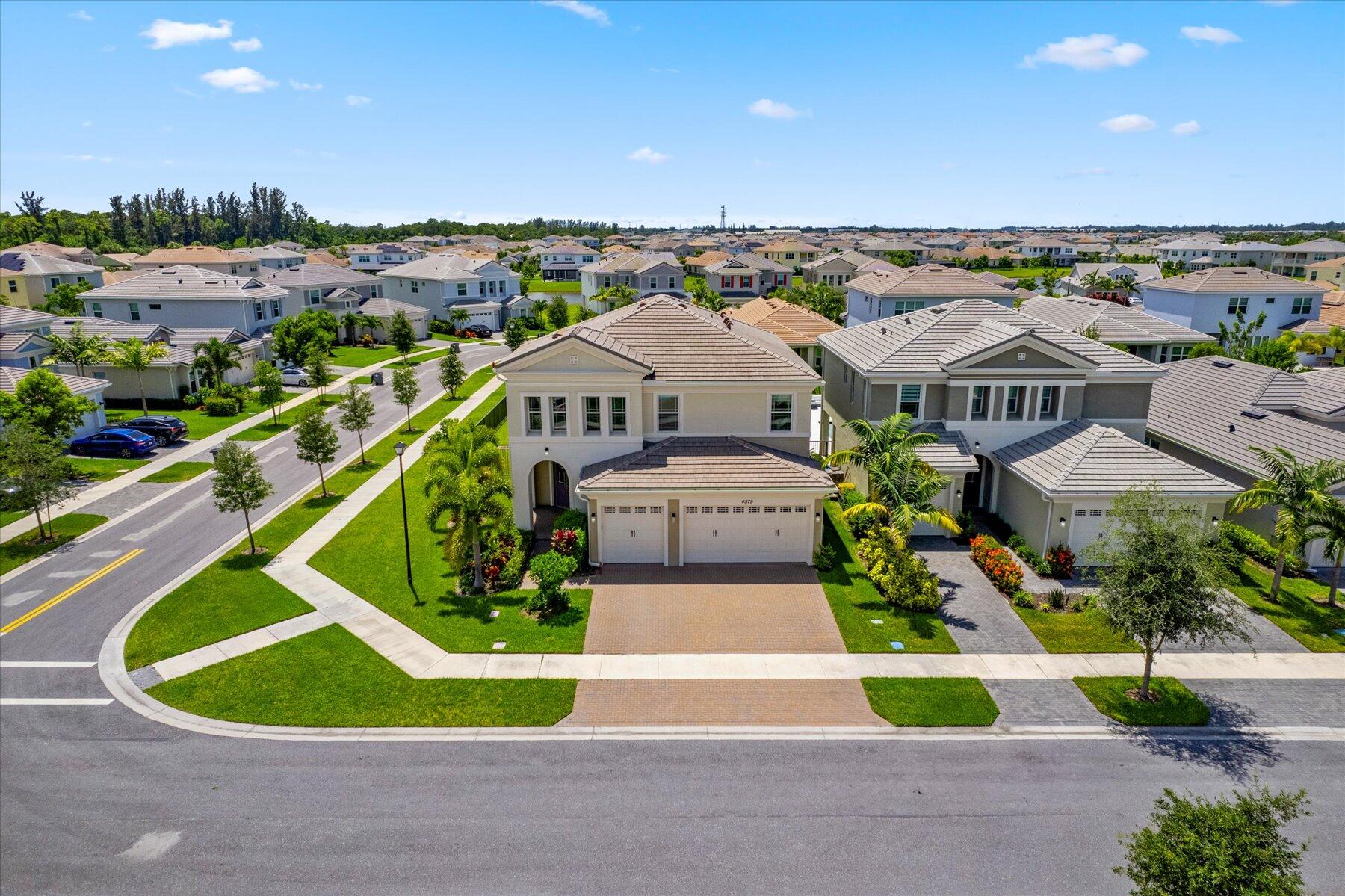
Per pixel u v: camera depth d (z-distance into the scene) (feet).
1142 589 61.52
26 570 89.97
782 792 54.70
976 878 47.09
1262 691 67.56
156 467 129.80
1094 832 50.96
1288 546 82.02
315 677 68.74
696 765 57.62
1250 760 58.54
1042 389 104.12
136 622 78.23
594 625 77.97
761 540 92.43
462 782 55.67
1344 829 51.44
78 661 71.31
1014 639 75.82
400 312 241.14
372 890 46.21
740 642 75.05
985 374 102.17
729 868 47.83
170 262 363.97
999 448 104.88
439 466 83.30
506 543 94.63
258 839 50.29
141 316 214.28
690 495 90.43
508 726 62.28
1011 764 57.77
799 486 89.61
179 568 90.89
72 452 135.74
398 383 158.20
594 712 64.23
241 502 92.48
